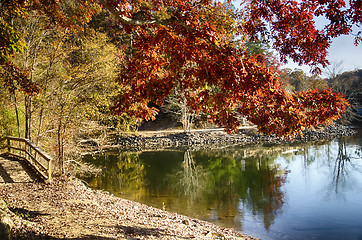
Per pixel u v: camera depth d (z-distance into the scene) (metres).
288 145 31.62
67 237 5.45
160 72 6.66
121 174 18.80
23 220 5.96
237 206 12.18
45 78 13.88
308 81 48.88
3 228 4.58
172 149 30.36
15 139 13.09
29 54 13.55
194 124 42.56
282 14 5.64
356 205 12.30
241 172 19.11
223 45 5.06
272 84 4.79
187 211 11.47
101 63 14.79
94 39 15.48
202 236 7.71
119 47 21.55
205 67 5.06
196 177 17.95
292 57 5.99
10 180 10.34
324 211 11.62
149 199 13.09
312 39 5.55
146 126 42.19
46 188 9.88
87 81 14.06
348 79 47.94
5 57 7.10
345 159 23.05
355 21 4.98
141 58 6.11
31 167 12.26
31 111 13.53
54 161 14.33
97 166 21.59
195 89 6.07
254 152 27.58
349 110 44.56
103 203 9.55
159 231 7.23
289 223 10.31
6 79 9.92
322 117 4.99
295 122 4.79
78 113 14.27
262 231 9.62
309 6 5.41
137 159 24.84
